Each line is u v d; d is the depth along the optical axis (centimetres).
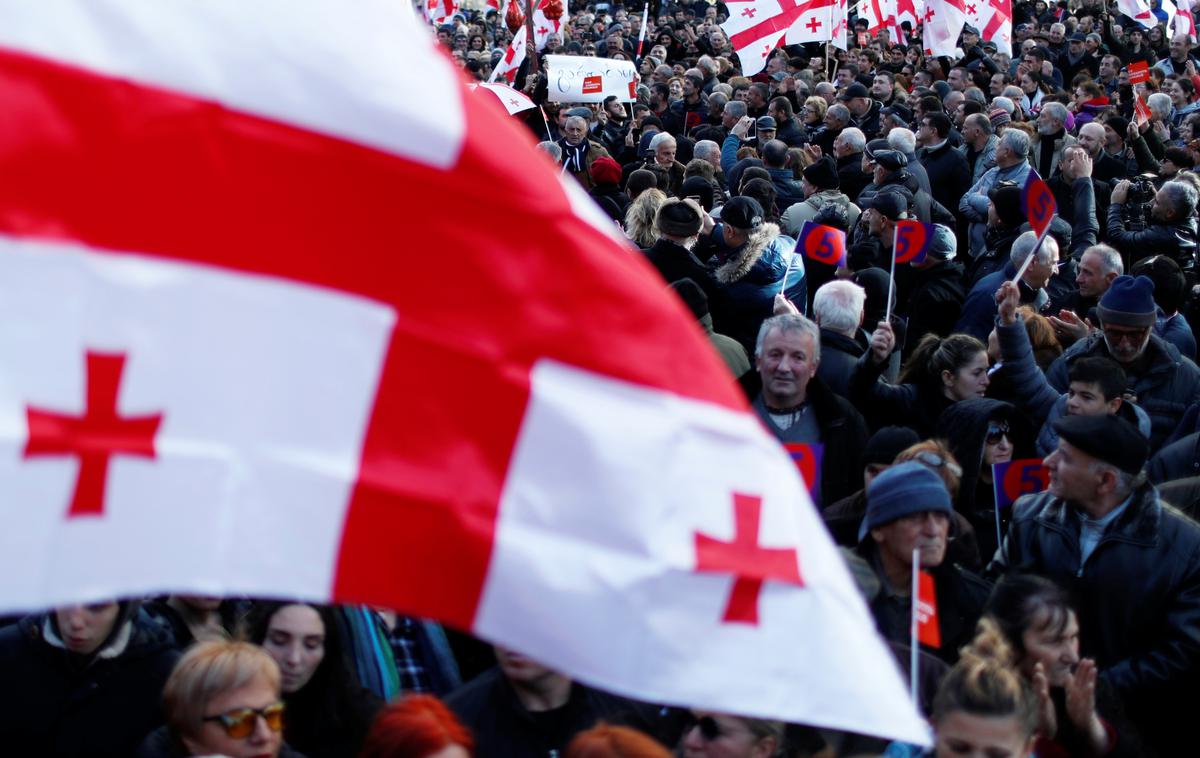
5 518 172
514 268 198
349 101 191
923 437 572
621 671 197
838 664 205
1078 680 354
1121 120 1254
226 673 306
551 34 2119
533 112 1469
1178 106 1688
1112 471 412
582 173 1200
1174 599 410
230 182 186
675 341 204
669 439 202
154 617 397
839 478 522
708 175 1066
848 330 607
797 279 761
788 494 206
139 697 365
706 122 1603
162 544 181
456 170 196
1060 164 1074
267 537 187
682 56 2395
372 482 192
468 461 196
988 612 371
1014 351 571
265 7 188
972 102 1345
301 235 190
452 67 199
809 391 531
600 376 200
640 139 1421
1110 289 596
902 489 391
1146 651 414
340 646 372
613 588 198
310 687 369
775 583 203
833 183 969
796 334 520
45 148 177
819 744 347
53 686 360
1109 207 1060
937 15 1756
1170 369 600
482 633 195
